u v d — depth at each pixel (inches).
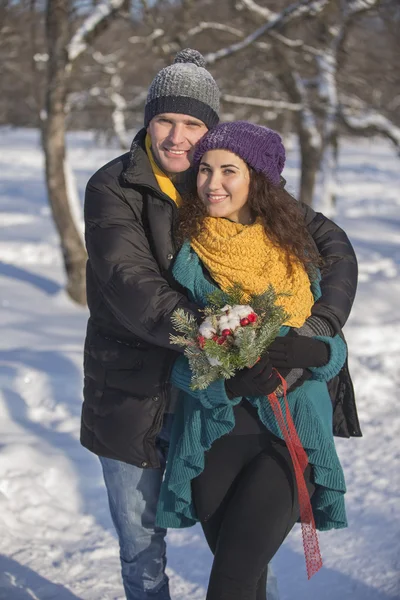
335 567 172.9
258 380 111.0
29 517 188.1
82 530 186.5
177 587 165.8
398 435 253.1
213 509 119.2
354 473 223.8
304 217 130.3
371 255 644.1
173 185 126.0
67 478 205.3
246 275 117.0
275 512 113.0
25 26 459.5
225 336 109.6
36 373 274.8
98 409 128.0
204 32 443.5
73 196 462.6
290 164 1284.4
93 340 129.0
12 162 1434.5
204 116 122.3
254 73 486.6
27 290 483.2
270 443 118.9
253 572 110.7
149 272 120.0
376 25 447.5
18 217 783.1
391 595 160.4
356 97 487.2
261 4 441.4
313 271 122.6
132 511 130.3
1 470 201.6
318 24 443.8
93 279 127.8
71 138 1692.9
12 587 159.2
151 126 123.3
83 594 159.3
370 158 1833.2
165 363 123.9
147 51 453.1
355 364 327.0
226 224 119.5
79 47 434.0
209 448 119.0
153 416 124.8
